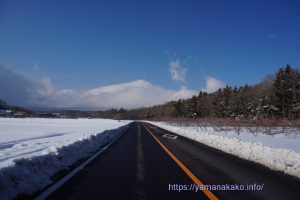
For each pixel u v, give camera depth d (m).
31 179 7.53
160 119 148.88
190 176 9.32
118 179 8.78
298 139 25.53
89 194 6.99
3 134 33.44
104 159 13.11
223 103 88.12
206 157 14.12
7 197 6.16
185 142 23.72
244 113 78.19
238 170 10.50
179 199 6.62
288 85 59.72
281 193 7.30
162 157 14.01
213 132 35.59
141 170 10.38
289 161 11.17
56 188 7.54
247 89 97.31
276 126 35.94
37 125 65.38
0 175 6.25
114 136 30.50
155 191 7.34
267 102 63.69
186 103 125.38
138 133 37.09
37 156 8.88
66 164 11.06
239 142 15.78
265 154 12.66
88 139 18.22
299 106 55.94
